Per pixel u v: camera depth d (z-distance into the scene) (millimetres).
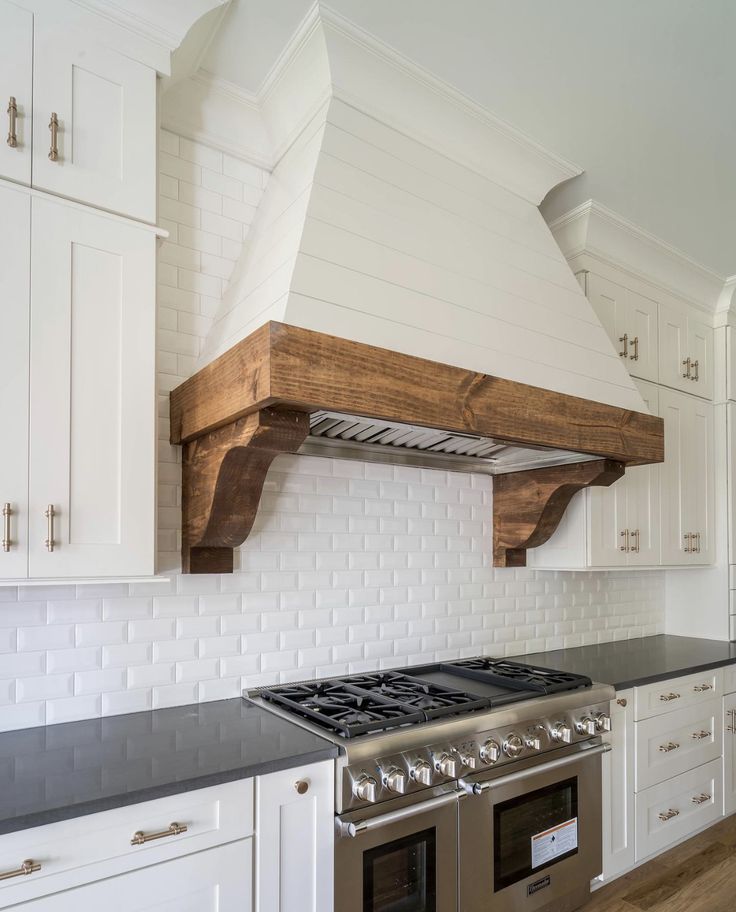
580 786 2158
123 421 1560
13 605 1667
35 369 1444
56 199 1494
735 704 2984
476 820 1831
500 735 1873
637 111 2107
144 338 1605
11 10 1462
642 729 2453
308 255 1601
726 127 2184
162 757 1471
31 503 1418
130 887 1272
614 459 2363
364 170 1851
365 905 1590
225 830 1396
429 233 1934
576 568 2738
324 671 2209
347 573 2293
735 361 3596
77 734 1634
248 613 2053
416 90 1956
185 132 2025
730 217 2803
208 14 1686
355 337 1585
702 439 3443
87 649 1765
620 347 2930
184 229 2018
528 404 1942
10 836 1154
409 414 1628
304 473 2211
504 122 2143
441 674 2402
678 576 3646
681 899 2252
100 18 1583
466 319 1893
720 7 1675
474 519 2727
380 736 1631
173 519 1936
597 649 3109
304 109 1961
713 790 2812
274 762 1460
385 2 1672
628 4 1666
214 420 1649
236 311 1835
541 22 1736
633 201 2674
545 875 2018
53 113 1505
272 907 1449
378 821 1571
